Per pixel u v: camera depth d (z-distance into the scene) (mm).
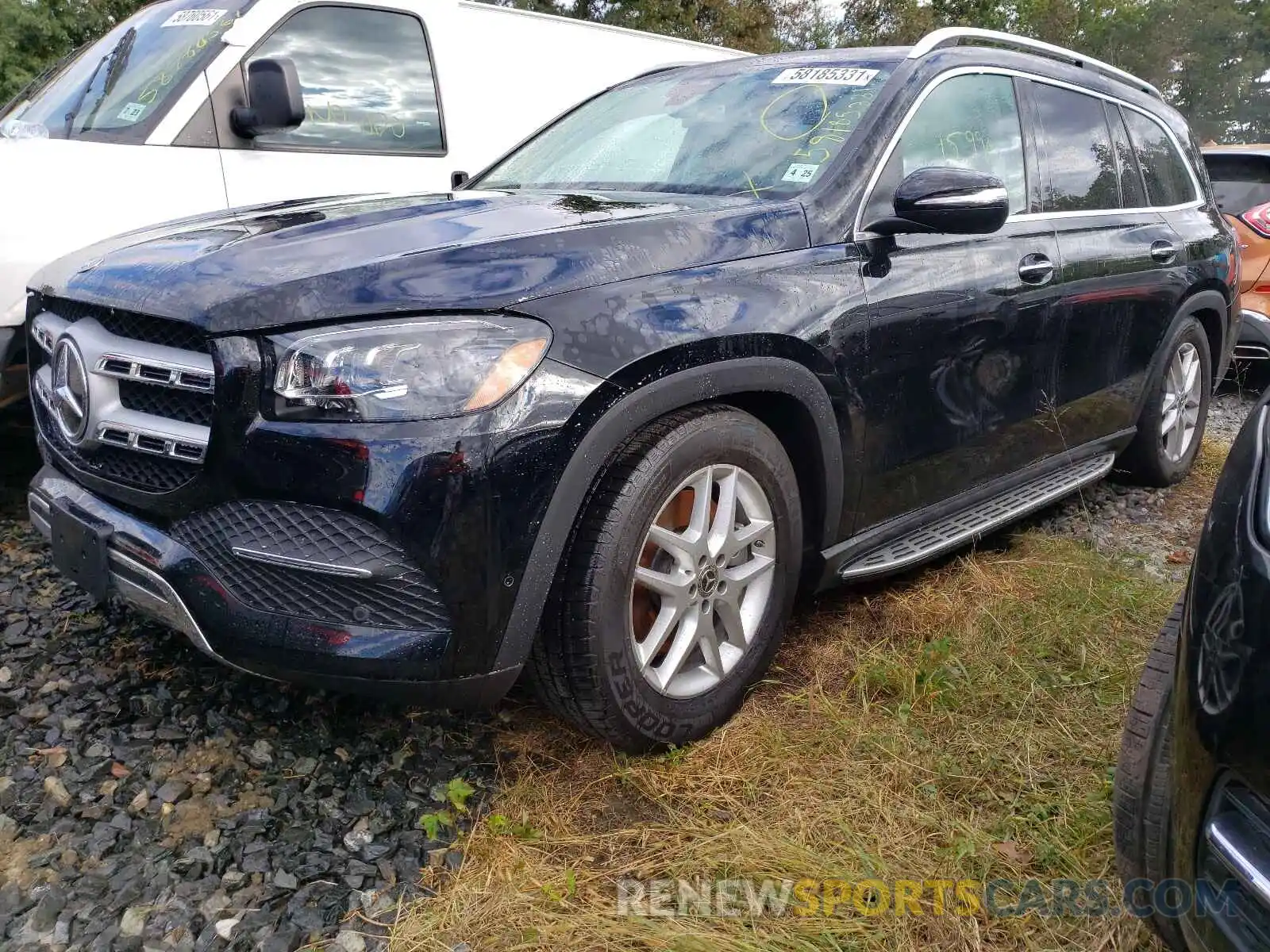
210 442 1863
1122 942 1708
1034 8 30266
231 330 1822
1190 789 1332
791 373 2285
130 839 1960
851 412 2469
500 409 1812
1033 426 3244
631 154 3043
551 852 1952
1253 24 31438
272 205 2799
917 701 2438
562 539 1912
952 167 2578
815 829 1996
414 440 1771
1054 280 3160
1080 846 1929
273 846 1949
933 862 1907
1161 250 3797
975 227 2422
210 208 3988
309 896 1820
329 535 1828
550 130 3572
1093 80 3713
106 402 2070
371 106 4656
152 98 3977
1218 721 1271
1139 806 1590
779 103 2928
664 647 2236
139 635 2744
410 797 2119
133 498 2031
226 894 1820
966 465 2988
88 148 3682
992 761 2195
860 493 2598
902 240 2662
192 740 2285
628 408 1965
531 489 1843
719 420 2176
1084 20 33156
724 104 3051
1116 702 2438
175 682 2518
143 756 2221
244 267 1948
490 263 1919
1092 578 3109
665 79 3475
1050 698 2457
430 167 4859
